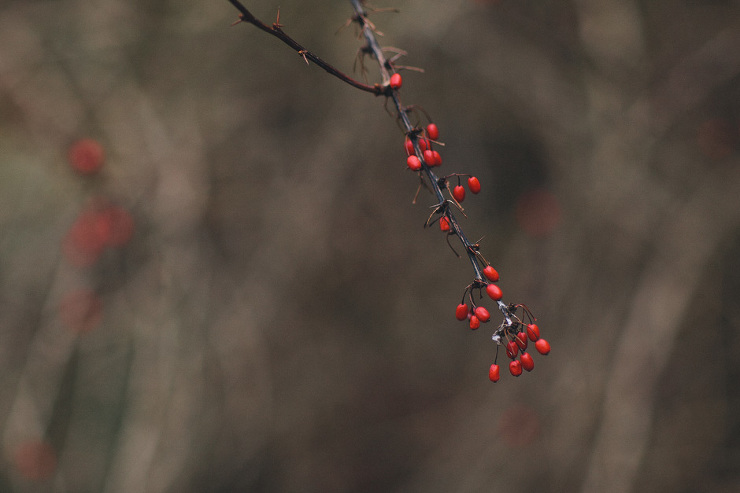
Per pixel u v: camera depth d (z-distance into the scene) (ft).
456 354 11.25
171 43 9.27
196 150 9.00
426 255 10.86
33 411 8.70
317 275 9.95
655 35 9.25
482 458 9.32
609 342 8.64
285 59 9.28
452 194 4.62
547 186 10.50
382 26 8.66
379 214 10.36
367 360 11.03
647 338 8.23
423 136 4.65
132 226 8.79
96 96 9.00
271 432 9.81
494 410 9.50
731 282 9.01
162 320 8.63
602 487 8.02
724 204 8.66
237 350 8.89
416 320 11.21
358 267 10.52
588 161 9.05
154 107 9.16
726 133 8.97
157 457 8.41
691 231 8.59
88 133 8.90
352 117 8.87
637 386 8.16
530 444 8.97
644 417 8.12
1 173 8.91
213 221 9.23
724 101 9.07
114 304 8.77
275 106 9.64
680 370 9.19
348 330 10.76
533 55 9.28
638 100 8.83
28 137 8.75
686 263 8.46
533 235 10.32
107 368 9.34
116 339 9.02
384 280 10.78
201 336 8.70
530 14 9.29
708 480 8.79
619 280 8.82
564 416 8.71
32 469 8.84
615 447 8.09
